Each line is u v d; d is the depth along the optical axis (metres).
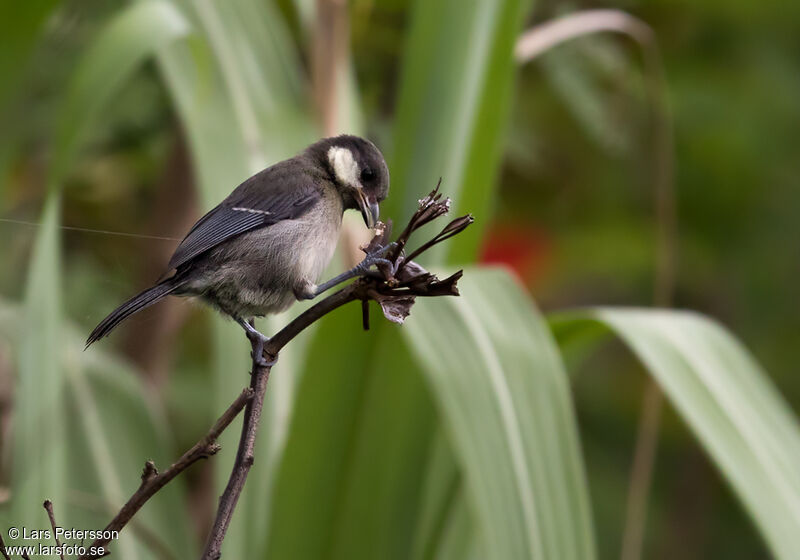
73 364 4.46
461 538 4.38
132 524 4.40
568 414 4.32
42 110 4.47
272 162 4.41
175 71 4.42
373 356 4.35
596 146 4.53
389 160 4.39
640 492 4.42
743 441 4.34
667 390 4.35
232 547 4.38
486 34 4.39
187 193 4.51
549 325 4.38
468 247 4.39
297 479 4.35
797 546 4.32
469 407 4.32
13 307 4.46
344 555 4.36
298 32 4.50
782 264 4.58
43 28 4.40
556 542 4.31
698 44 4.57
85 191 4.50
